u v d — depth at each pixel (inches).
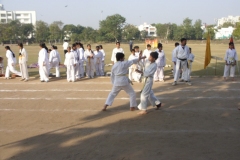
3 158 207.0
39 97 405.1
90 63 578.2
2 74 609.0
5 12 4744.1
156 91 440.8
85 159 203.0
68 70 536.1
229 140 237.1
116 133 255.3
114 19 3631.9
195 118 298.4
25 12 4911.4
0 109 340.5
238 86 476.4
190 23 3850.9
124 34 3833.7
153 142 233.5
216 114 312.5
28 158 206.2
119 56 313.6
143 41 3639.3
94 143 232.4
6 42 3169.3
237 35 2377.0
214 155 208.1
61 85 501.0
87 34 3627.0
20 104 364.8
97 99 389.4
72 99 390.3
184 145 227.0
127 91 324.2
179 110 329.4
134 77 529.0
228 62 534.9
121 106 349.4
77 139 241.8
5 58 1074.1
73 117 305.6
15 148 224.7
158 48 520.4
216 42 2864.2
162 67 527.2
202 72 676.7
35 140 240.7
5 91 449.4
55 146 227.0
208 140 237.5
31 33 3592.5
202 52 1453.0
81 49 586.6
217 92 429.1
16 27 3368.6
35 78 581.3
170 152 213.6
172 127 270.7
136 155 208.8
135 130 263.0
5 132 260.8
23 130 265.9
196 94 415.8
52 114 318.0
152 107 343.6
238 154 209.3
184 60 481.7
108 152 214.5
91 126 275.3
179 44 529.0
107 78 575.5
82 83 519.8
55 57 585.3
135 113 318.3
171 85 490.3
